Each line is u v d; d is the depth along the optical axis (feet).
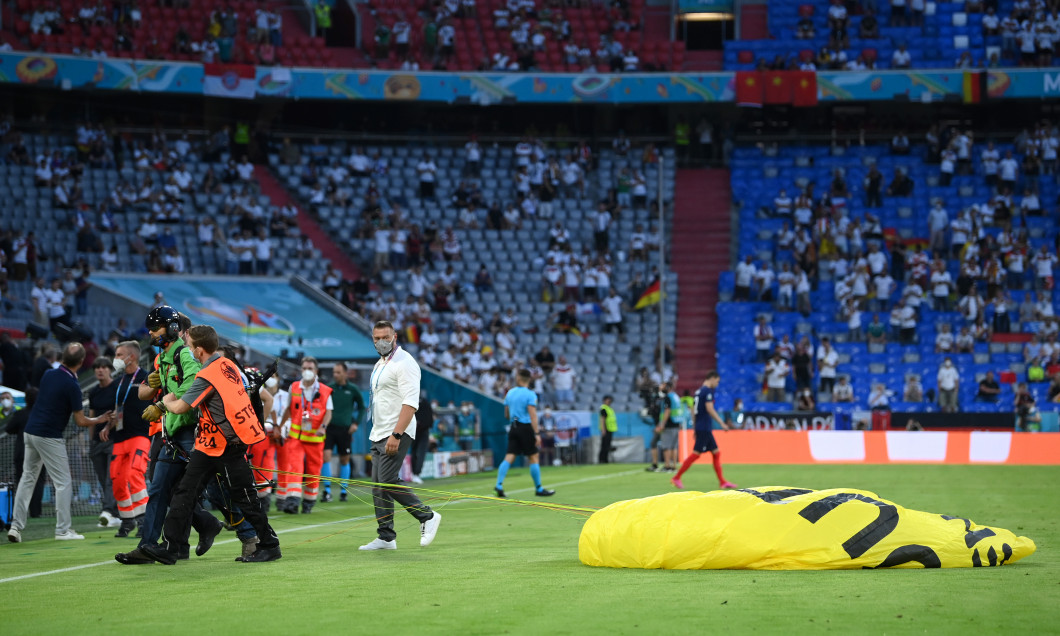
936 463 125.39
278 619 30.22
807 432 128.26
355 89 169.37
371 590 35.14
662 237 158.10
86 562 44.80
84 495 71.31
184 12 177.47
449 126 185.57
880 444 126.72
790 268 160.86
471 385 139.13
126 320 123.44
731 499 39.63
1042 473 104.83
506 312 155.74
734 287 164.55
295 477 69.31
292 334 123.65
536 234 168.55
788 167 179.01
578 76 173.27
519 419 79.46
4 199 150.10
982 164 176.14
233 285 133.49
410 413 47.50
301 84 167.73
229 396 41.73
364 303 148.56
